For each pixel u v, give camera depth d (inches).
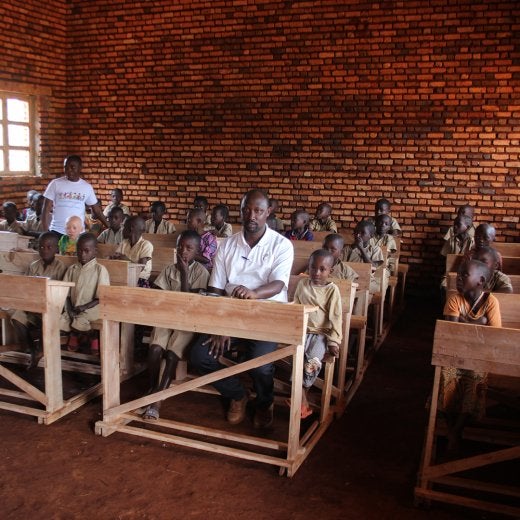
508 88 261.6
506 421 131.0
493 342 94.1
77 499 101.3
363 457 120.9
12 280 127.0
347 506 102.3
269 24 292.5
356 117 286.4
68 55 336.5
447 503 104.3
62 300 131.0
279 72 295.0
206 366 124.4
